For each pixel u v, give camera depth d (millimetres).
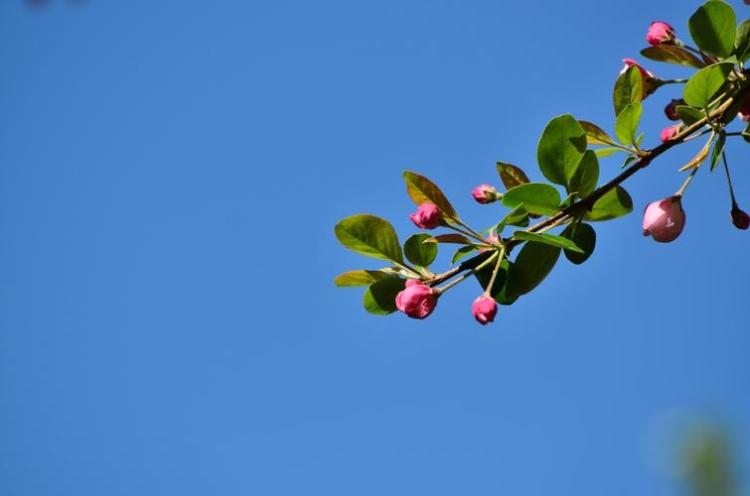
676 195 1007
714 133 999
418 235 1004
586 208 986
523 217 995
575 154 981
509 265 1001
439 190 1005
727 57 1010
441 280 1001
